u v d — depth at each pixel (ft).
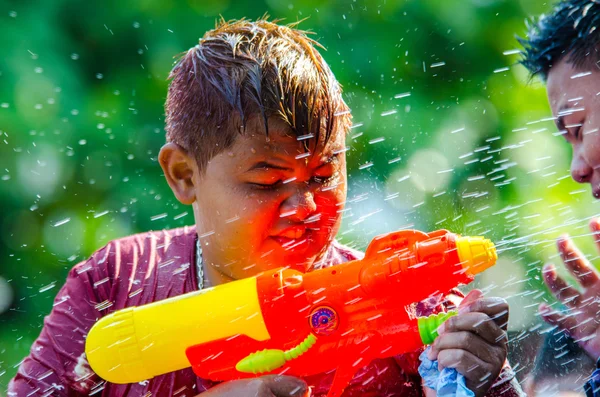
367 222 22.59
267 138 10.76
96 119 26.89
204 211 11.64
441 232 9.80
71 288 12.87
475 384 9.47
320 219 11.04
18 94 26.30
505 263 20.54
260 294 9.98
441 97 27.09
